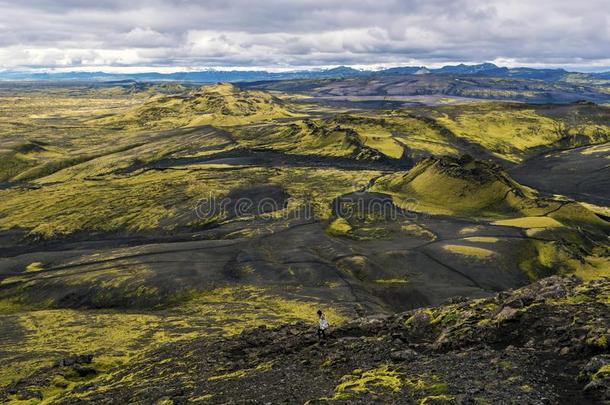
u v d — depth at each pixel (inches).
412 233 5521.7
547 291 1240.2
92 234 6560.0
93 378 1635.1
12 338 2498.8
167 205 7406.5
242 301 3385.8
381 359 1083.3
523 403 706.8
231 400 963.3
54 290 3981.3
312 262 4338.1
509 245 4894.2
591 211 6501.0
